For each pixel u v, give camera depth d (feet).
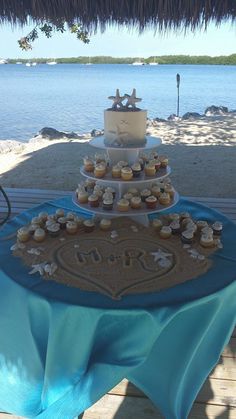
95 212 6.61
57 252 6.15
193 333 5.41
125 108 6.77
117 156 7.16
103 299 5.00
